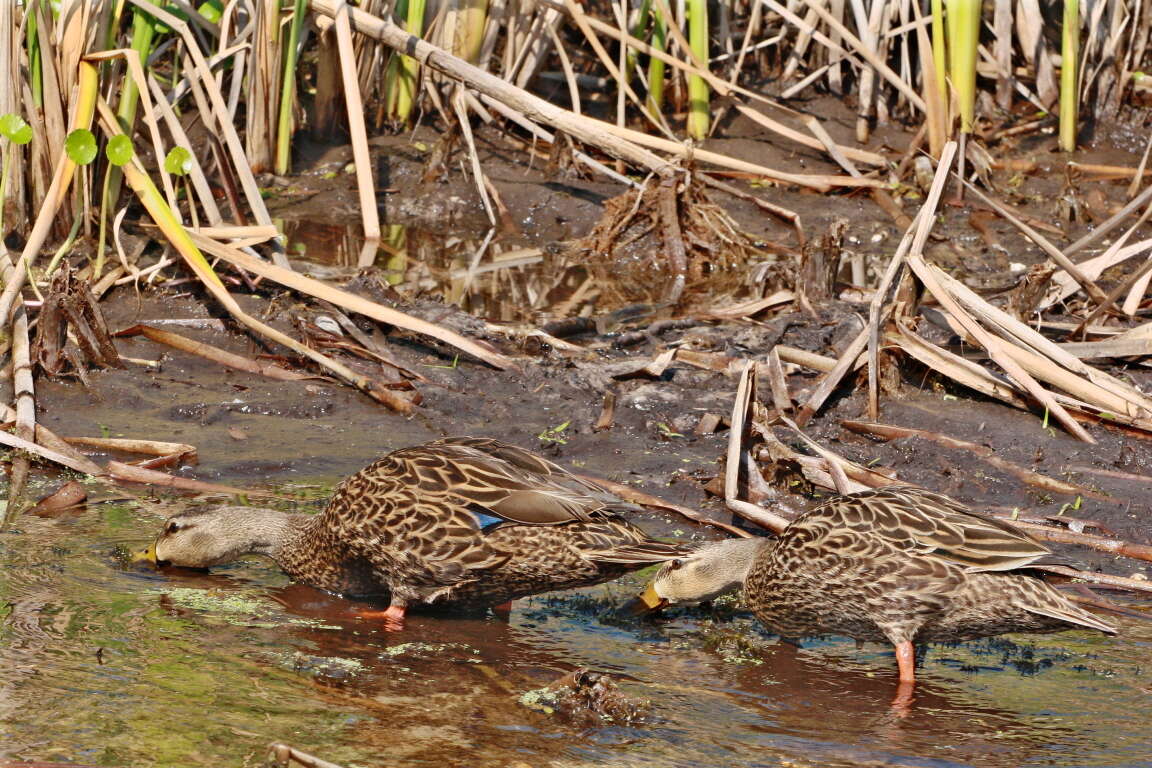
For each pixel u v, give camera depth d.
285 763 6.64
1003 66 21.48
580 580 9.09
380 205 18.70
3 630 8.26
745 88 21.97
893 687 8.45
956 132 19.28
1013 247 17.73
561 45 19.92
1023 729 7.77
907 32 20.92
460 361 13.77
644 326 14.95
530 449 12.00
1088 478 11.56
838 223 15.77
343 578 9.63
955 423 12.52
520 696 7.89
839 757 7.29
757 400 12.23
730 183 19.61
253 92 18.36
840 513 9.11
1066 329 14.39
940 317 14.83
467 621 9.30
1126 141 21.02
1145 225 18.28
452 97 20.45
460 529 8.99
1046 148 20.70
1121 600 9.68
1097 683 8.51
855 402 12.96
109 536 9.98
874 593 8.80
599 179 19.67
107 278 14.37
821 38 20.17
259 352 13.67
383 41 18.52
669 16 19.48
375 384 12.84
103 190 15.11
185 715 7.32
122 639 8.32
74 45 14.93
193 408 12.32
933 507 9.01
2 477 10.88
